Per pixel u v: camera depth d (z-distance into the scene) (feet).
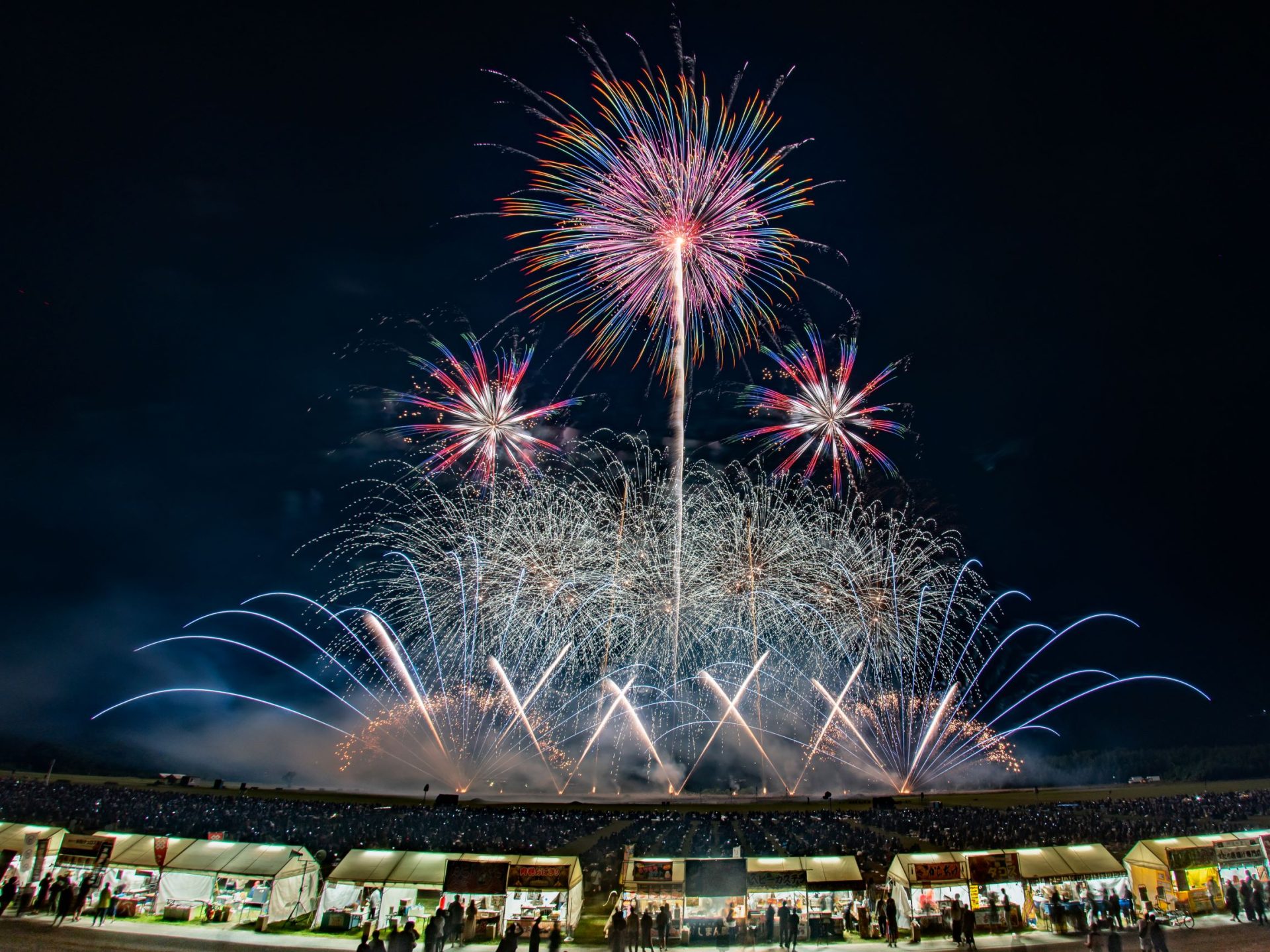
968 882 103.50
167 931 97.96
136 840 110.01
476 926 100.12
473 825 158.51
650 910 102.42
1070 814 177.78
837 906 103.40
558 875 102.47
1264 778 278.46
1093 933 86.17
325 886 104.53
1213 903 107.76
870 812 184.65
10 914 102.83
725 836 149.69
